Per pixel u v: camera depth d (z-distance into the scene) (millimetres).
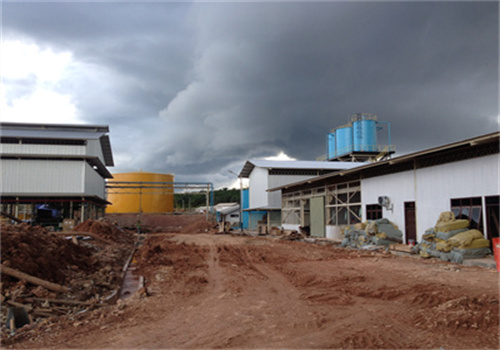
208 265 15328
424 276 11359
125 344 5961
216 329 6664
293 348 5684
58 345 5926
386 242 20156
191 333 6477
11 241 9812
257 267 14781
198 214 65250
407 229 20359
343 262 15484
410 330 6418
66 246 12500
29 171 35344
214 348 5746
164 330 6664
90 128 40562
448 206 17344
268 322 7047
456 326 6395
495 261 12945
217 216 62500
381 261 15250
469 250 14188
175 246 23719
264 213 52875
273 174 47750
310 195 34781
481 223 15484
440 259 15078
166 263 15930
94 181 42094
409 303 8266
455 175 16969
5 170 34875
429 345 5703
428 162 18812
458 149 16734
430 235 15812
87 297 9469
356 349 5625
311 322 6961
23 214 42219
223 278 12148
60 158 36000
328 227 30297
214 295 9602
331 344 5824
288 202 41125
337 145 56656
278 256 17922
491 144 15117
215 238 32312
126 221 57156
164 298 9312
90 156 36188
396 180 21406
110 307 8531
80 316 7645
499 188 14688
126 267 14875
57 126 39781
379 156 51875
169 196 67625
